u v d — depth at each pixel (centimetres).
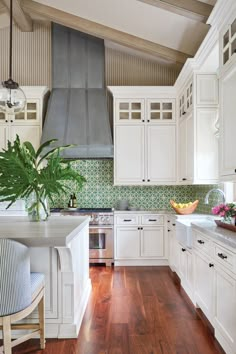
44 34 567
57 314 258
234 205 294
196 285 317
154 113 516
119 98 515
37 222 292
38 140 516
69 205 547
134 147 512
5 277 191
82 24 466
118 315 303
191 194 555
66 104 525
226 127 256
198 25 386
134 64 564
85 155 507
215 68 387
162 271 464
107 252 498
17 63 565
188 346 243
